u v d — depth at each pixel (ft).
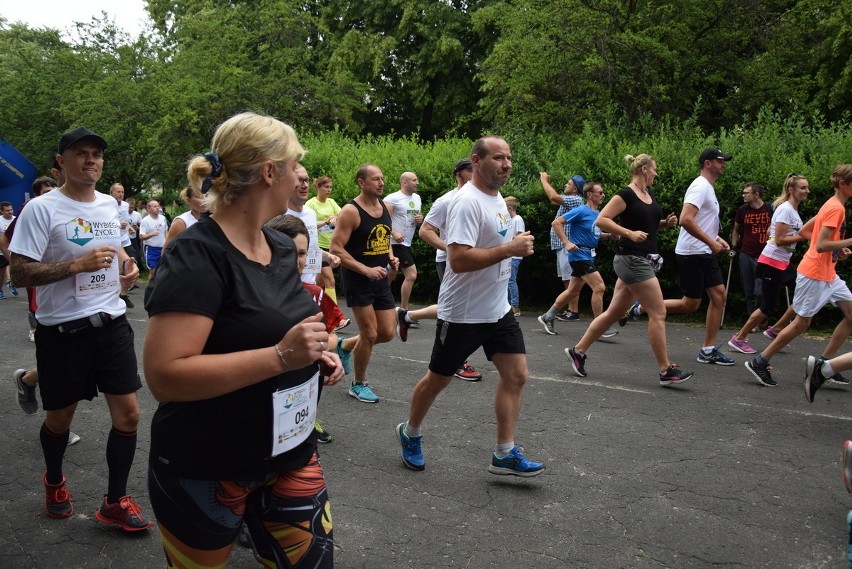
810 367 17.08
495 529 11.82
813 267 19.75
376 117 89.30
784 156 31.73
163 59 70.74
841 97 48.06
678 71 47.93
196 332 5.96
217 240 6.28
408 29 78.43
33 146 73.82
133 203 53.52
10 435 16.80
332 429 16.89
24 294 45.88
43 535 11.74
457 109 80.48
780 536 11.50
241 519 6.72
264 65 73.26
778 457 14.92
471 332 13.04
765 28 47.62
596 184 29.30
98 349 11.71
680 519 12.11
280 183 6.56
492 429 16.85
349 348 19.36
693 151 33.37
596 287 29.45
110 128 64.85
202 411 6.34
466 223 12.59
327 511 7.05
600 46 46.78
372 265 18.74
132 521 11.75
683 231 22.81
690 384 20.81
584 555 10.95
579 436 16.25
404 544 11.34
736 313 32.24
